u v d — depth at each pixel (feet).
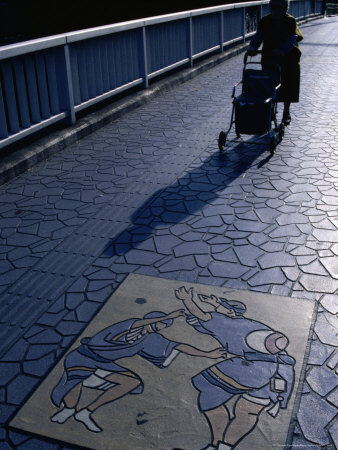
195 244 14.35
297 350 10.16
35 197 17.87
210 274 12.88
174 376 9.59
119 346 10.44
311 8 96.22
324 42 59.21
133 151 22.29
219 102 30.48
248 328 10.84
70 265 13.55
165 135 24.44
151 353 10.20
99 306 11.81
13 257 14.06
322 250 13.79
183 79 36.60
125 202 17.22
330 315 11.21
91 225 15.71
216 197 17.34
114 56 27.84
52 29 52.26
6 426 8.70
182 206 16.78
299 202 16.71
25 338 10.84
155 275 12.92
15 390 9.45
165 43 34.58
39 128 21.54
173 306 11.66
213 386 9.34
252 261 13.39
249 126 21.08
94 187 18.56
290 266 13.10
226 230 15.08
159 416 8.77
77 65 24.52
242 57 47.85
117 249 14.26
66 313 11.61
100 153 22.21
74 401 9.12
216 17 44.47
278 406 8.87
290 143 22.63
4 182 19.07
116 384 9.46
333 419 8.62
